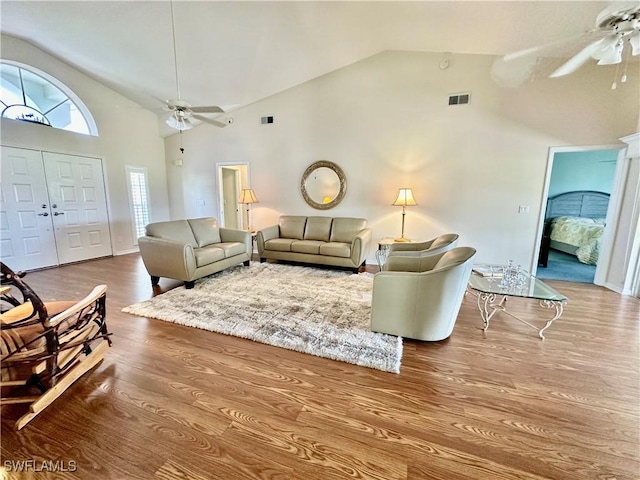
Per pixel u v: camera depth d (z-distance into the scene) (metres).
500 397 1.58
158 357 1.96
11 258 3.96
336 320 2.52
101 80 4.79
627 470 1.16
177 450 1.24
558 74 2.65
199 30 3.36
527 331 2.38
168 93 4.89
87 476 1.13
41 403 1.44
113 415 1.44
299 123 4.99
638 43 2.00
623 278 3.36
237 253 4.15
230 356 1.98
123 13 3.11
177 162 6.07
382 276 2.17
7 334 1.42
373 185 4.69
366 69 4.46
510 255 4.14
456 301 2.11
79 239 4.75
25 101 4.07
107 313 2.67
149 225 3.58
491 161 4.04
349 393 1.61
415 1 2.83
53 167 4.37
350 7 3.04
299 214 5.27
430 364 1.90
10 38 3.77
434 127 4.25
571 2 2.43
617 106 3.43
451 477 1.12
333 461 1.20
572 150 3.67
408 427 1.37
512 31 3.10
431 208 4.42
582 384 1.69
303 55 4.08
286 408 1.50
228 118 5.47
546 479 1.12
